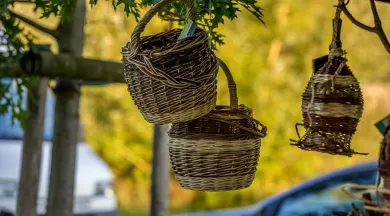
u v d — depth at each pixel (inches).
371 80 563.8
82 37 227.1
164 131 230.4
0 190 390.0
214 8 147.6
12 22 210.8
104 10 378.6
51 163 226.5
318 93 136.1
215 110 136.3
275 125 533.3
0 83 216.5
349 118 135.9
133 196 575.2
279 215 293.0
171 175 571.5
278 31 547.8
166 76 123.0
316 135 137.1
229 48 536.7
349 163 542.6
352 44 559.8
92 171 427.8
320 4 557.9
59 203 223.5
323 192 288.7
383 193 115.7
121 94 564.7
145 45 138.6
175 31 140.5
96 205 419.5
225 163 135.5
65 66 208.8
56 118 226.8
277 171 536.7
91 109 570.9
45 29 222.4
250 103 535.2
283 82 539.8
